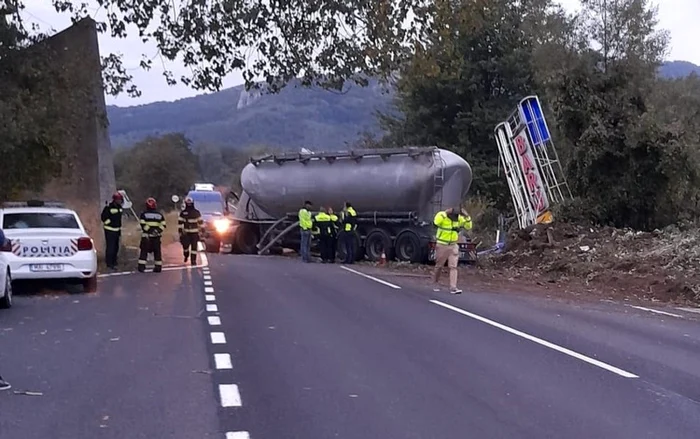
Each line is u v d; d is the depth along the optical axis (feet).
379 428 25.02
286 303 55.26
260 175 113.60
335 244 101.50
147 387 30.19
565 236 93.97
